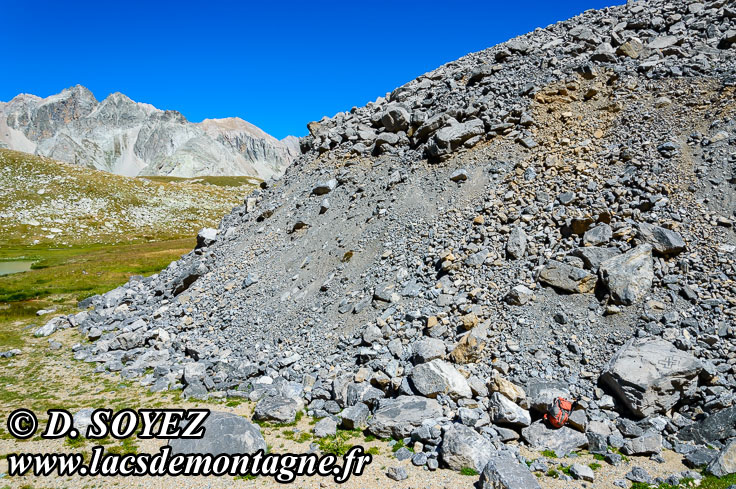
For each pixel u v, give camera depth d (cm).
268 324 2442
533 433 1374
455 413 1491
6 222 11575
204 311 2814
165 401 1852
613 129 2573
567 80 3003
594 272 1870
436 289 2083
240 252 3356
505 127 2856
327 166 3747
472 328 1828
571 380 1558
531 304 1861
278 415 1609
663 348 1494
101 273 6003
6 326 3425
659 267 1811
